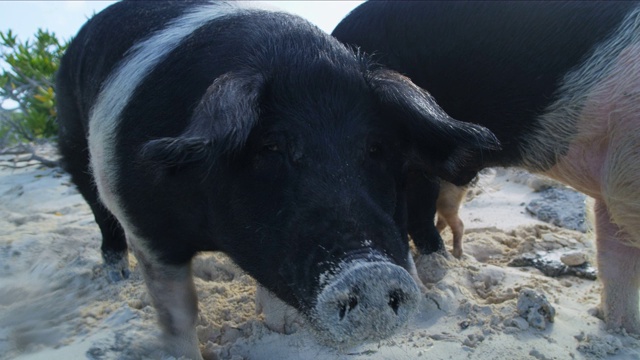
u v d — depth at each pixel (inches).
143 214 43.8
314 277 34.7
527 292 50.4
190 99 42.0
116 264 59.6
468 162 45.1
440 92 53.3
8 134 132.0
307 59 40.4
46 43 142.3
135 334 48.4
